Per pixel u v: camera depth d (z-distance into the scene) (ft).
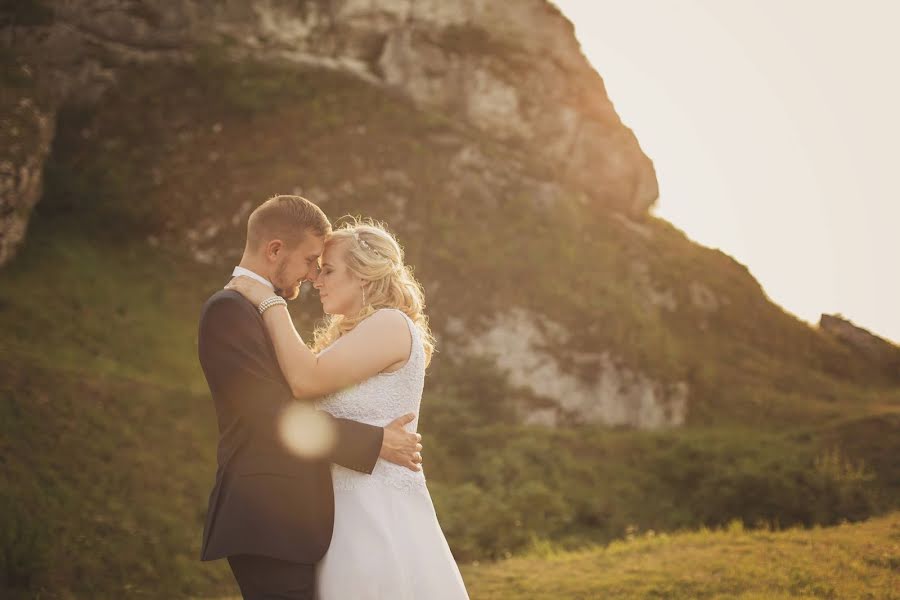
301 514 10.84
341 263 12.30
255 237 11.74
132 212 98.58
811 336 132.87
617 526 68.64
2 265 79.41
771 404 108.99
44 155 89.35
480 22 134.72
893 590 19.83
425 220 110.11
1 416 50.37
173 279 93.66
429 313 103.09
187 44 118.83
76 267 85.15
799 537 28.48
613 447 87.45
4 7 110.52
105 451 52.44
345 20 130.21
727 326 124.88
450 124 121.60
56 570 38.91
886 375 132.77
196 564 44.93
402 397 11.84
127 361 70.85
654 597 22.24
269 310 11.35
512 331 103.09
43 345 66.59
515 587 26.43
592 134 134.10
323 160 110.52
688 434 94.22
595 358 103.71
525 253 110.32
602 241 120.98
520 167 121.29
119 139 106.01
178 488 52.65
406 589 11.14
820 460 78.89
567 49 138.72
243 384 10.84
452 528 55.21
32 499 43.88
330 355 11.43
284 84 117.60
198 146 107.65
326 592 11.03
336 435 10.99
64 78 108.88
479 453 78.59
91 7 115.03
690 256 131.95
